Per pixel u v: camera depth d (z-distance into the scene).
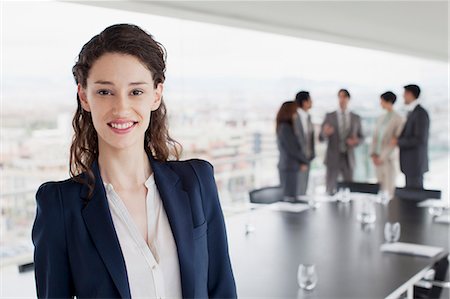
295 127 5.69
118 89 0.92
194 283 1.01
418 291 2.74
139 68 0.93
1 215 4.37
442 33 6.19
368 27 5.62
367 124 7.71
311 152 5.86
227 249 1.13
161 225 1.02
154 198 1.04
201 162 1.14
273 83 6.59
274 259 2.42
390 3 4.45
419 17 5.11
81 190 0.99
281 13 4.62
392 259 2.40
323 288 2.01
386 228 2.72
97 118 0.94
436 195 4.21
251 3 4.18
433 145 8.68
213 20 4.45
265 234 2.94
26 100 4.22
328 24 5.33
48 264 0.95
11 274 2.74
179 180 1.07
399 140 5.97
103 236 0.95
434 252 2.50
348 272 2.21
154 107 1.01
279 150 5.52
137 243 0.98
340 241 2.76
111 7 3.77
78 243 0.95
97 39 0.94
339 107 6.30
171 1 3.95
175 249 1.01
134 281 0.96
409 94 5.98
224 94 5.87
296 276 2.16
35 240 0.97
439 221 3.23
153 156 1.11
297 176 5.46
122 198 1.02
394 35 6.34
